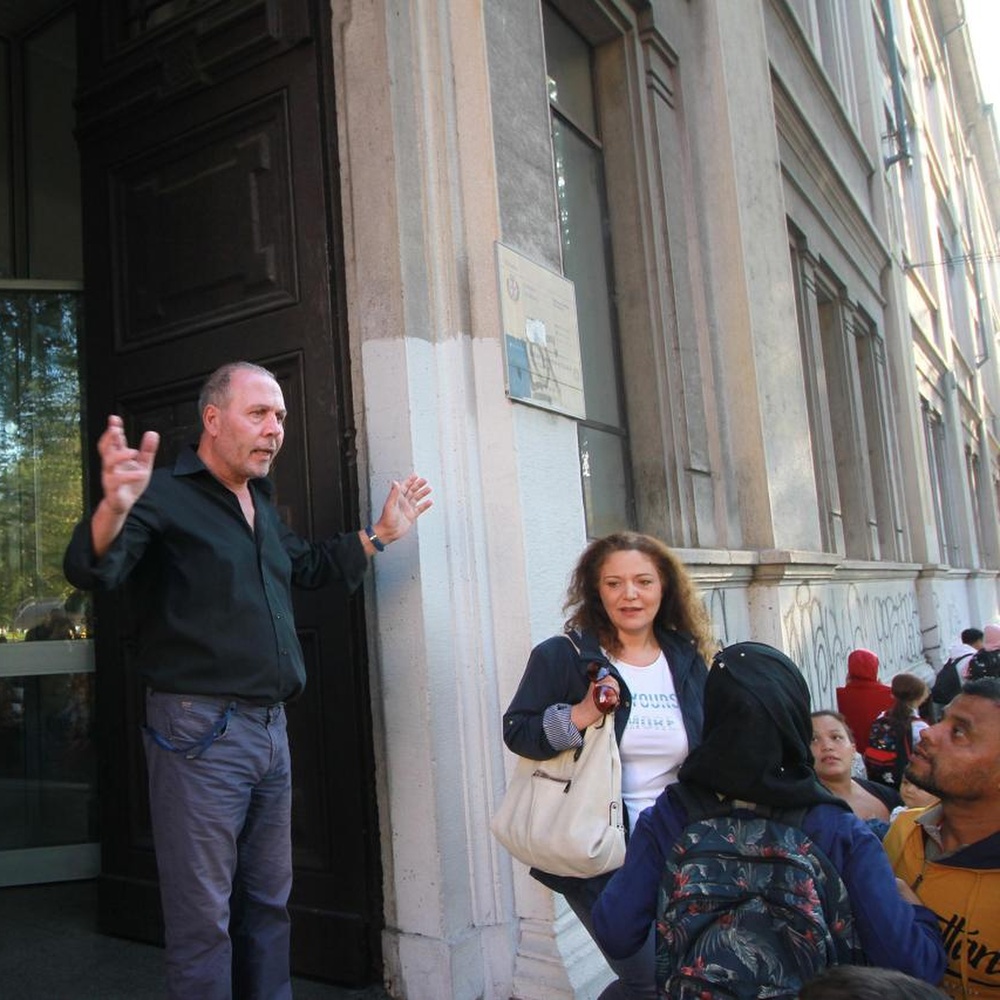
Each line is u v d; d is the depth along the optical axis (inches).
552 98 201.6
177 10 152.4
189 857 95.1
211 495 101.7
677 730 97.9
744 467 240.7
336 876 127.3
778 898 64.5
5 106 198.4
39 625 179.5
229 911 104.2
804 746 69.6
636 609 100.8
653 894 73.3
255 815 103.3
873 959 65.7
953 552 719.7
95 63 158.1
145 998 121.0
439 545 128.9
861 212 454.0
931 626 508.1
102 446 84.5
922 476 543.2
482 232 136.9
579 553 146.1
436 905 121.3
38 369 185.5
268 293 138.5
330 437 131.4
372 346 130.3
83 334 185.2
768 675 69.7
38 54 199.5
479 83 138.4
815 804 68.5
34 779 174.6
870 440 475.5
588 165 215.9
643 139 222.4
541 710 97.7
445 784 124.3
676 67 241.9
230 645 97.7
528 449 136.6
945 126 939.3
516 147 145.2
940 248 837.2
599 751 93.6
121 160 154.8
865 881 66.0
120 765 143.8
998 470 1198.3
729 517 235.6
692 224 241.4
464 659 129.4
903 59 692.1
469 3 139.7
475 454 134.6
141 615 101.0
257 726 99.7
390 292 129.5
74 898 161.3
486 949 125.3
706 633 105.7
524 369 137.8
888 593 422.3
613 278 220.7
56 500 183.0
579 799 92.1
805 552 243.3
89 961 133.3
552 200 155.2
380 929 125.4
